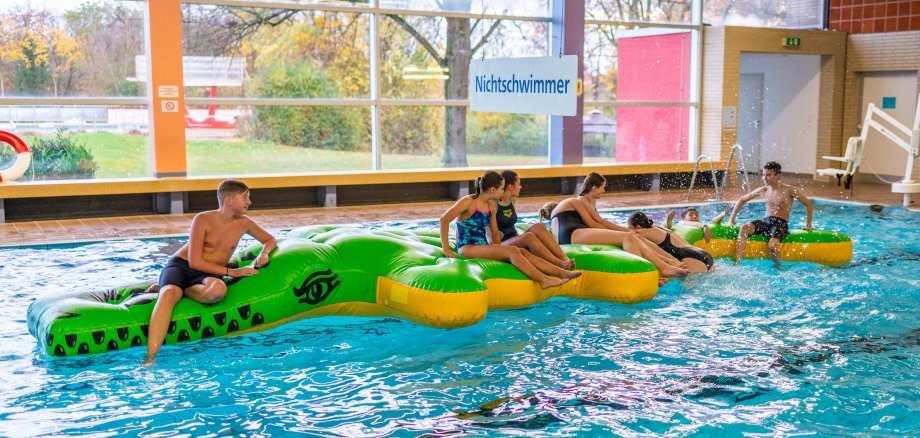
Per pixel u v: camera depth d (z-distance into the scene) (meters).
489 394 4.57
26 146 10.56
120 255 8.27
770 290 6.88
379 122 13.14
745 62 17.25
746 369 4.94
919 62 14.70
